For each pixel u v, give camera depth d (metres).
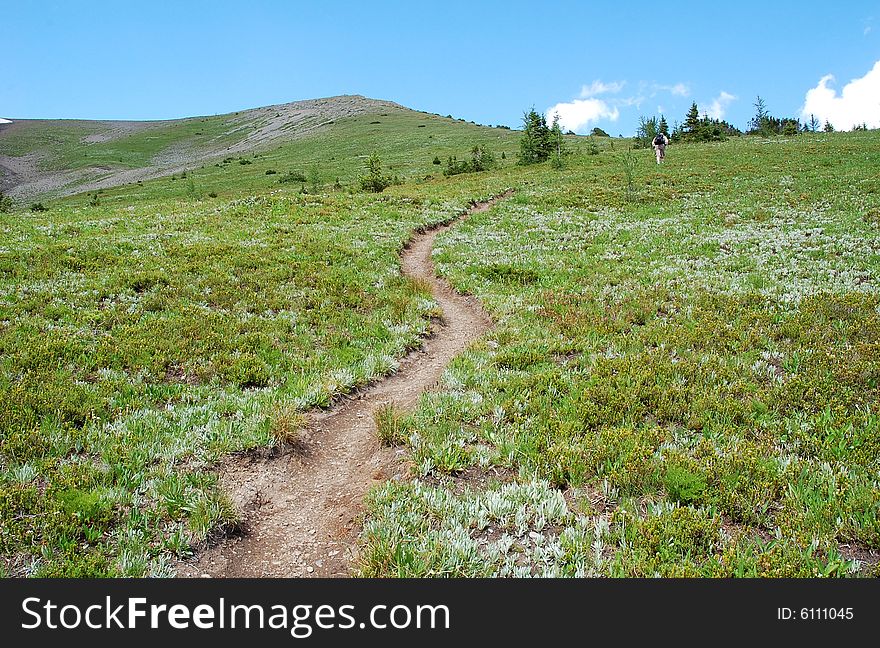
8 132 194.12
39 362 10.83
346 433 9.67
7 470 7.55
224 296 16.38
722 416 8.95
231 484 7.82
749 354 11.68
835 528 6.38
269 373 11.42
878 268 19.11
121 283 16.67
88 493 7.04
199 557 6.52
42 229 25.42
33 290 15.47
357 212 35.66
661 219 32.25
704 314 14.68
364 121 156.12
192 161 138.50
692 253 23.53
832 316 14.02
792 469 7.44
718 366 10.99
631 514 6.76
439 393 10.45
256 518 7.32
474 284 19.92
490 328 15.64
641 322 14.77
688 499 7.01
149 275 17.47
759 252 23.28
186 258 20.72
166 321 13.82
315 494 7.94
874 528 6.22
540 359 12.08
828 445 7.96
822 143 63.16
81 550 6.32
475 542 6.38
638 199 39.03
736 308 15.09
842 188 38.41
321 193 48.72
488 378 11.09
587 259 23.28
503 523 6.84
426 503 7.14
